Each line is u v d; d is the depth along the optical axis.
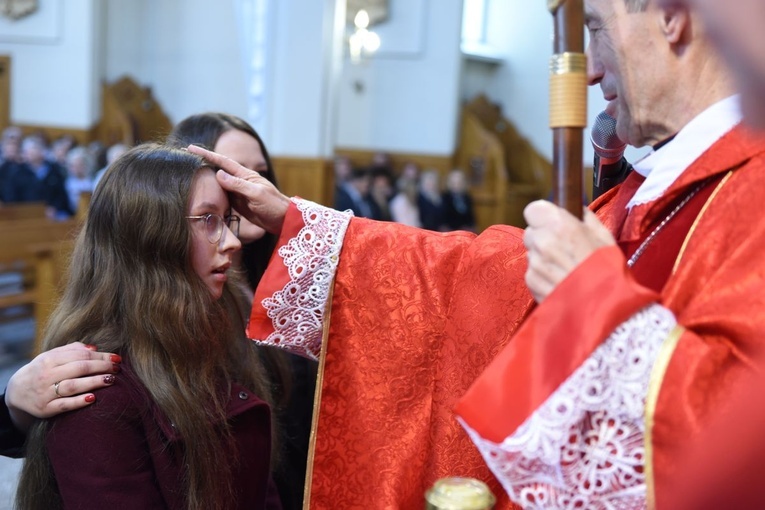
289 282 1.47
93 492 1.28
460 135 10.98
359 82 11.05
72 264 1.49
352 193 8.84
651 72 1.07
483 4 12.32
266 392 1.75
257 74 7.57
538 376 0.97
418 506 1.39
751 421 0.53
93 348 1.38
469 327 1.40
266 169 2.01
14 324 5.91
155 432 1.35
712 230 1.04
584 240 1.00
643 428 0.93
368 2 10.87
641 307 0.96
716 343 0.94
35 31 11.29
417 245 1.48
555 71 1.00
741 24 0.51
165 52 11.59
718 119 1.06
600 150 1.45
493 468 0.99
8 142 8.99
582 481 0.96
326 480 1.42
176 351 1.39
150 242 1.39
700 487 0.54
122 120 11.13
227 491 1.41
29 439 1.37
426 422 1.41
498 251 1.43
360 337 1.46
